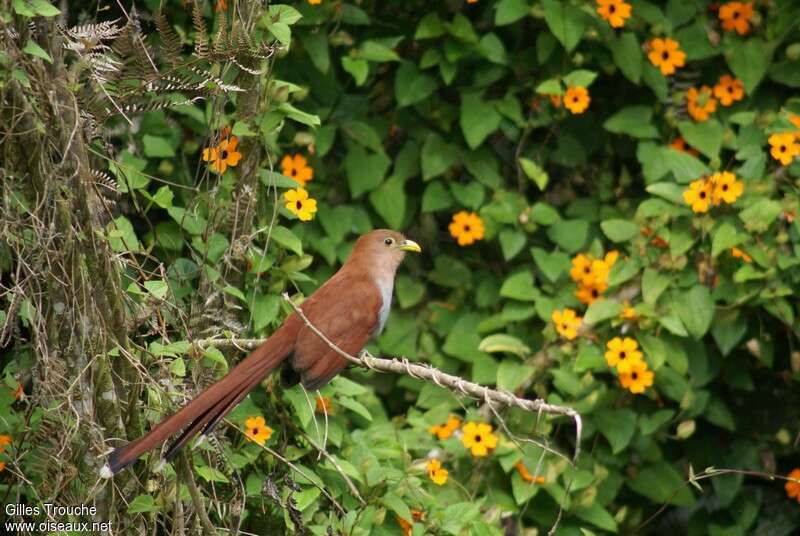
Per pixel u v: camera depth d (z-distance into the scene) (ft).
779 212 33.35
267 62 28.91
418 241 37.27
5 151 23.24
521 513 33.12
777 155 33.99
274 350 25.84
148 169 32.40
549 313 34.68
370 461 28.78
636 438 35.63
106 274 24.03
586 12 34.53
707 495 38.19
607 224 34.47
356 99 35.40
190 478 25.46
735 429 37.83
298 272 30.73
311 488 28.14
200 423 23.77
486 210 35.70
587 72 34.68
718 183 33.24
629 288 34.50
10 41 22.04
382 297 29.76
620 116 36.32
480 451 32.24
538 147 36.96
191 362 27.02
